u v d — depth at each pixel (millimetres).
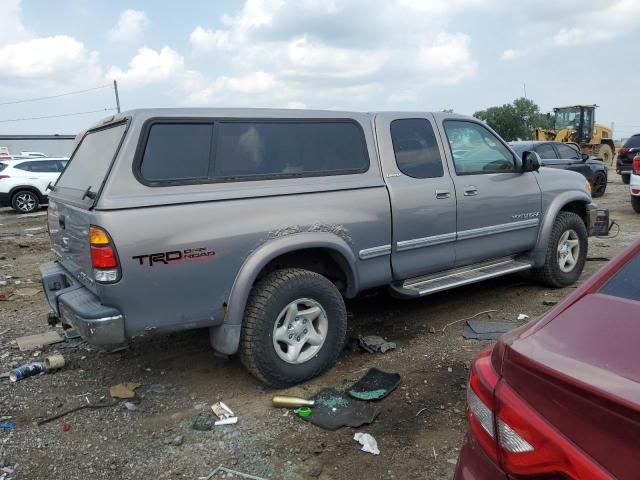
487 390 1591
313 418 3332
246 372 4074
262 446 3092
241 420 3379
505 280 6328
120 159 3223
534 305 5418
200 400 3664
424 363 4137
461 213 4789
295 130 3947
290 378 3729
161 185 3301
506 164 5301
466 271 5148
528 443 1405
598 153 27344
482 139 5137
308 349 3854
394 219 4297
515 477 1452
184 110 3500
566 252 5910
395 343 4551
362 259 4156
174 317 3348
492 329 4746
